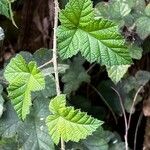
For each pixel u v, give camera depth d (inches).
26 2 23.1
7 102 18.1
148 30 19.1
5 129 17.8
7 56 23.6
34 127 17.7
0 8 17.7
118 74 19.3
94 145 19.8
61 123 13.6
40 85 14.1
